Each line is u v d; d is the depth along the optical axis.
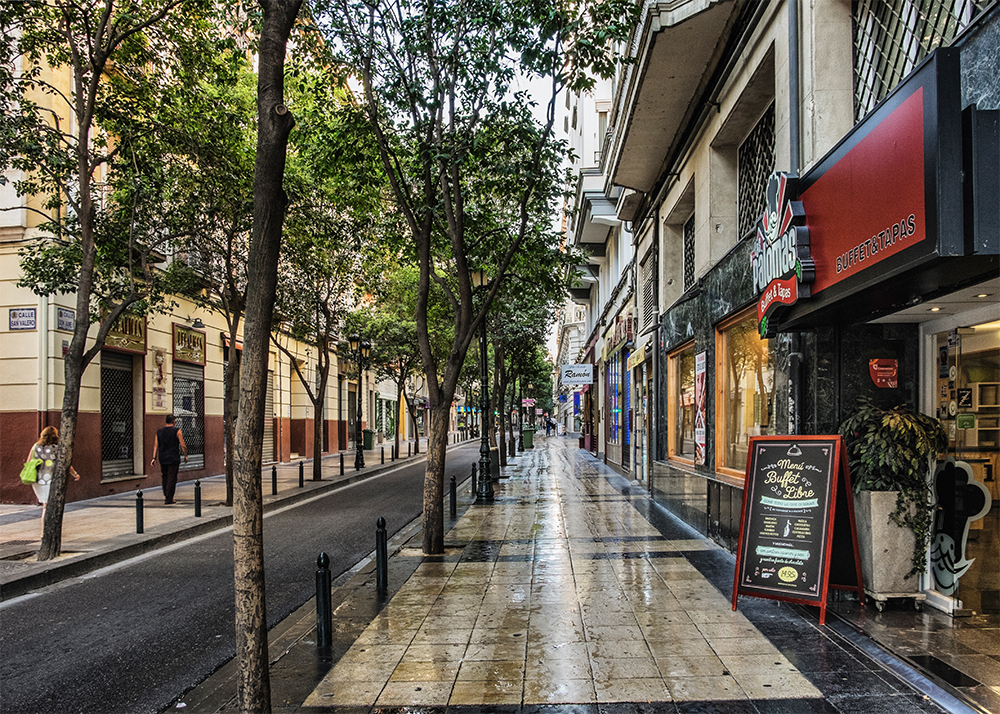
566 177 10.34
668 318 13.61
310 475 22.11
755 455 6.21
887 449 5.62
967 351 5.48
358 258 19.83
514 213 11.30
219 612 6.85
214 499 15.69
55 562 8.74
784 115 7.25
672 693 4.27
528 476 21.09
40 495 12.03
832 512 5.64
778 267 6.27
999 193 3.77
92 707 4.55
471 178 10.62
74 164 10.15
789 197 6.15
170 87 11.34
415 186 10.85
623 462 21.75
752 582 5.95
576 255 11.59
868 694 4.20
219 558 9.66
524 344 30.66
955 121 3.85
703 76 10.02
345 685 4.51
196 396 21.55
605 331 27.70
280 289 19.36
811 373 6.43
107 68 11.52
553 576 7.46
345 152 9.88
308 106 11.20
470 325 9.38
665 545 9.19
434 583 7.29
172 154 12.46
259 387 3.72
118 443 17.56
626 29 8.11
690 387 11.96
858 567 5.77
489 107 8.98
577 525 11.06
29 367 14.81
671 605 6.22
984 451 5.23
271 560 9.27
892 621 5.43
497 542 9.67
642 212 17.38
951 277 4.41
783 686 4.34
